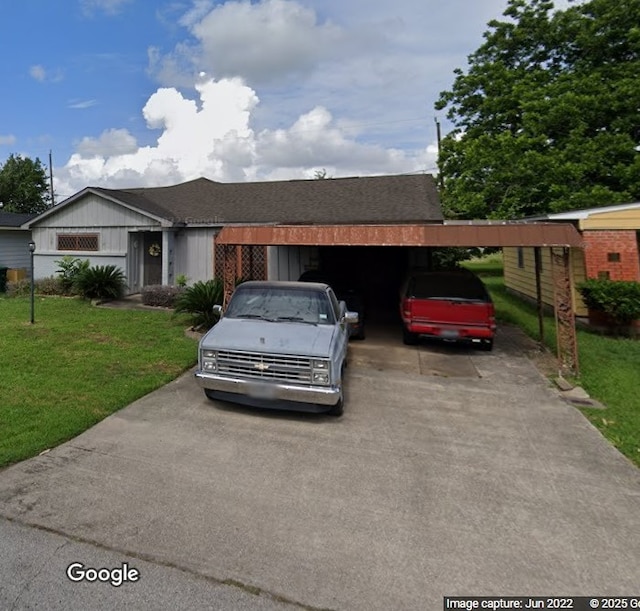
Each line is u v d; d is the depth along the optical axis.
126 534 2.62
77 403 4.76
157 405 4.89
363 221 11.02
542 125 14.88
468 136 18.23
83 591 2.16
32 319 8.84
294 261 12.26
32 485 3.15
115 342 7.54
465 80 18.28
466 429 4.45
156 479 3.30
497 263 29.64
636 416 4.84
